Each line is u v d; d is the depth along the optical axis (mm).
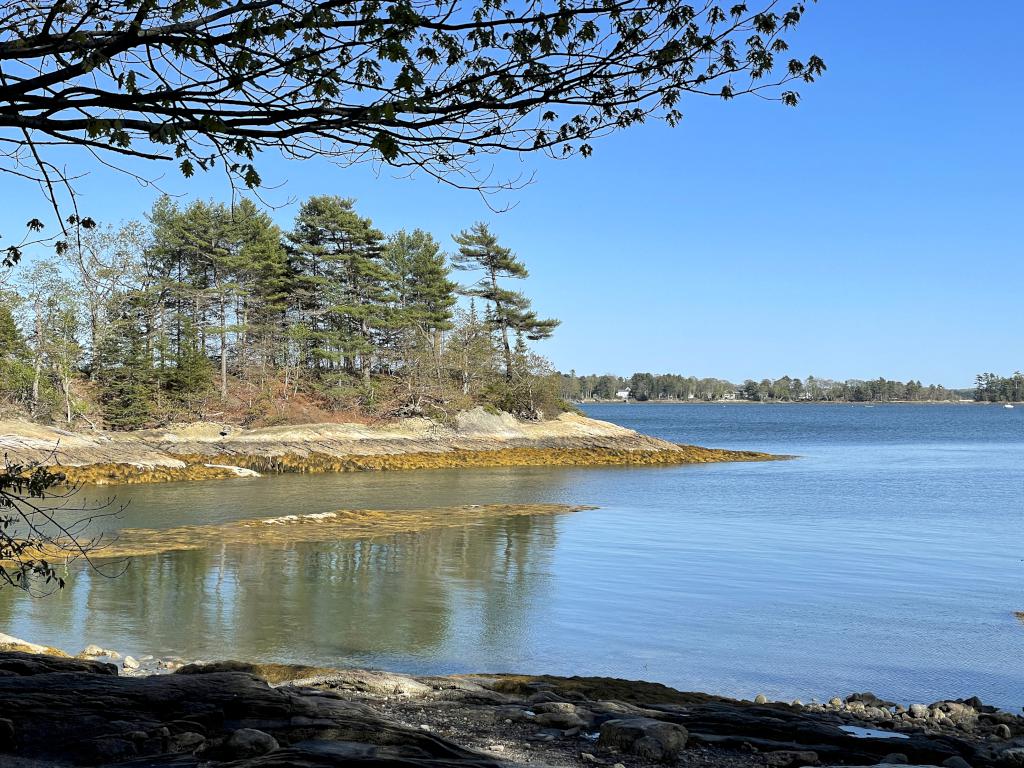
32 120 4910
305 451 60500
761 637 15953
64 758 5926
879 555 24844
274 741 6328
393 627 16391
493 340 86125
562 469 60375
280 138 5488
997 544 26969
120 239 52219
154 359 66562
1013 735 9734
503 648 15094
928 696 12836
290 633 15828
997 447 88312
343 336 77875
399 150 5305
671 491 44312
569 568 22516
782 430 133875
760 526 30859
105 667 8312
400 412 76625
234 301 74000
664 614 17625
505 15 5559
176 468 50375
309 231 80375
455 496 41125
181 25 4910
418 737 6770
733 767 7488
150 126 4996
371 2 5176
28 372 55625
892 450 83562
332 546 25594
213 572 21391
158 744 6188
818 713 10094
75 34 4840
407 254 87312
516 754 7531
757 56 5723
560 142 5902
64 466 46469
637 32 5562
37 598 18156
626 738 7902
